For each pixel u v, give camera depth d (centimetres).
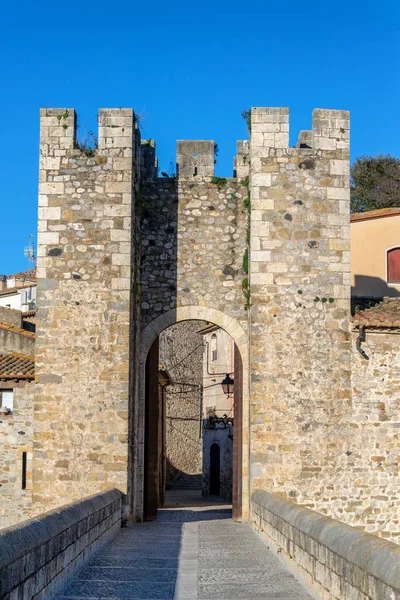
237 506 2117
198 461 4994
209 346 4253
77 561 1328
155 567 1377
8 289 5316
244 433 2097
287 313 2016
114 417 1947
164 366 4897
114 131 2038
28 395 2700
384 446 2008
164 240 2164
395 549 840
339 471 1986
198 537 1777
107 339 1972
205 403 4253
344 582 969
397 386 2031
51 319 1983
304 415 1989
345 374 2014
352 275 2936
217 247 2159
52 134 2044
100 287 1989
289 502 1510
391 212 2994
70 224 2012
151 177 2189
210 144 2189
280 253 2031
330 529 1081
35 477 1933
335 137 2078
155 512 2156
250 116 2094
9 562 884
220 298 2141
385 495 1994
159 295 2147
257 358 1998
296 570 1279
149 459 2158
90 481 1928
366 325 2005
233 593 1162
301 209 2047
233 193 2175
